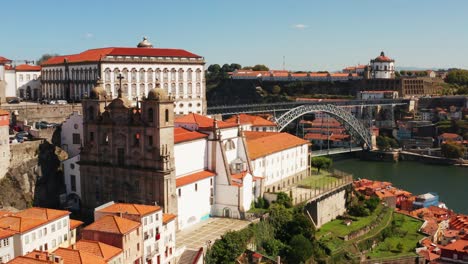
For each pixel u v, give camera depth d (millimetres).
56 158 136125
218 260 109562
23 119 151375
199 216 128125
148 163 118250
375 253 142500
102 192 125812
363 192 192125
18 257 79312
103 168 124688
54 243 96625
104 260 84688
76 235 104500
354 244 140375
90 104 125938
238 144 142125
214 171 133375
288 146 168125
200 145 131375
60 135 141750
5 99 186500
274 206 135750
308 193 154750
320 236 139875
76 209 132375
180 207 121500
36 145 131750
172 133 119312
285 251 121625
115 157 123125
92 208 127750
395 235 156250
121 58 193250
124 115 121062
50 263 76500
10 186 123938
